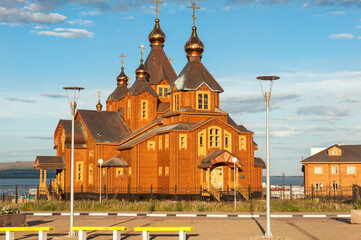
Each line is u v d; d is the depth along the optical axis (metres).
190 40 62.19
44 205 44.78
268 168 24.52
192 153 56.91
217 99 61.94
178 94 61.72
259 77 24.62
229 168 58.09
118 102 79.69
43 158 66.69
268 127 24.61
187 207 43.12
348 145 82.81
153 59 74.00
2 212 28.44
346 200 53.00
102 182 63.50
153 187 60.25
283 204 43.72
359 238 23.50
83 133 67.88
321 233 25.59
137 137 65.00
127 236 25.67
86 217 36.78
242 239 23.72
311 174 81.06
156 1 75.25
